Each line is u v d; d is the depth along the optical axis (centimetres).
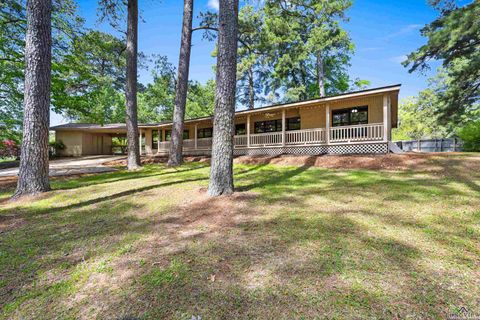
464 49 1357
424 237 293
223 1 521
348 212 396
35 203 502
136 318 170
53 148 2020
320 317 165
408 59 1452
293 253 260
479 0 1155
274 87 2462
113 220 393
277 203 459
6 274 234
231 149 530
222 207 442
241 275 221
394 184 585
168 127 2036
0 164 1359
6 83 1041
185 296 193
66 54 1103
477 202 423
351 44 2158
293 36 2119
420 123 2902
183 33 1195
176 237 316
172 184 682
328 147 1164
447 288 193
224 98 517
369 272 219
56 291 206
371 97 1146
